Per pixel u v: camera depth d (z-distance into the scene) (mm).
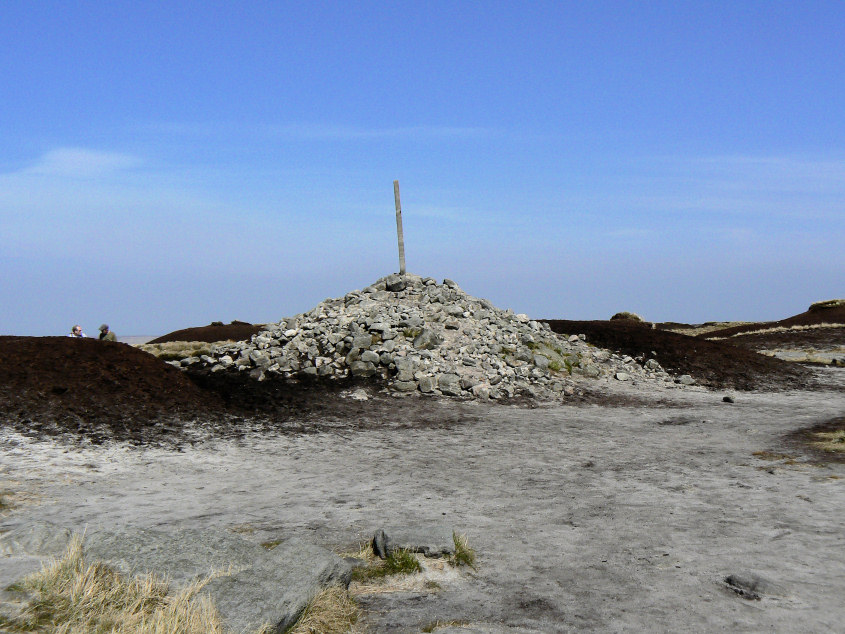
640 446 14930
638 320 57875
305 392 20219
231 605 5441
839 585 6707
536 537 8562
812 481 11281
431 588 6902
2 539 7113
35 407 15375
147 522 9094
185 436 15078
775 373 26828
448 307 26078
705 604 6309
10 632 4805
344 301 27469
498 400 20688
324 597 6086
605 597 6543
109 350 19531
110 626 5098
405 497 10695
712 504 10023
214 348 26203
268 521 9258
